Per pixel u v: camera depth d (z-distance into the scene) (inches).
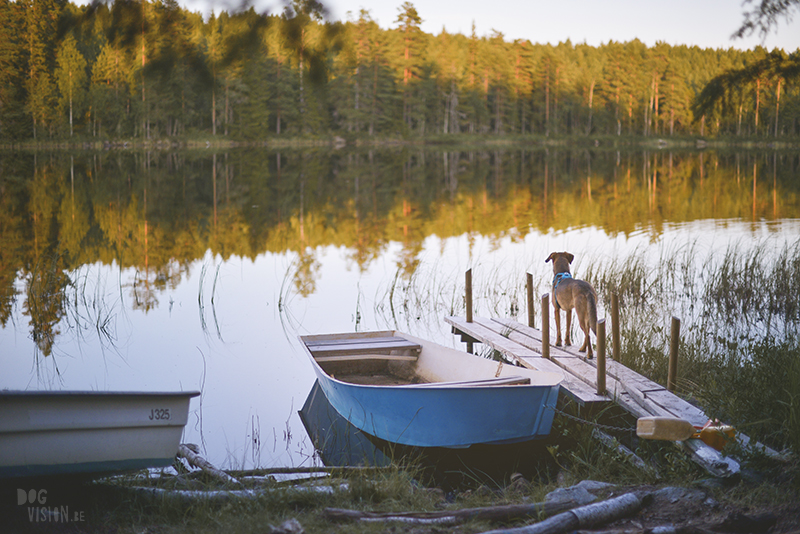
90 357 350.6
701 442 193.6
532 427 226.5
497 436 226.4
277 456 239.1
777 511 157.3
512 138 3051.2
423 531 154.8
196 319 423.2
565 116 3316.9
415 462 235.6
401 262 592.1
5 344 367.6
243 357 356.8
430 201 1018.7
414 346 320.2
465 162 1973.4
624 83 3208.7
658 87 3085.6
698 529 146.5
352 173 1533.0
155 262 586.2
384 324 423.2
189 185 1209.4
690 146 2906.0
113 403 175.2
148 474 210.4
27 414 165.9
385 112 2699.3
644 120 3171.8
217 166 1654.8
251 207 938.1
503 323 374.6
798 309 417.4
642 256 524.4
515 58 3105.3
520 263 574.2
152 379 319.6
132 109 1318.9
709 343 350.0
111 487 191.3
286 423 269.3
